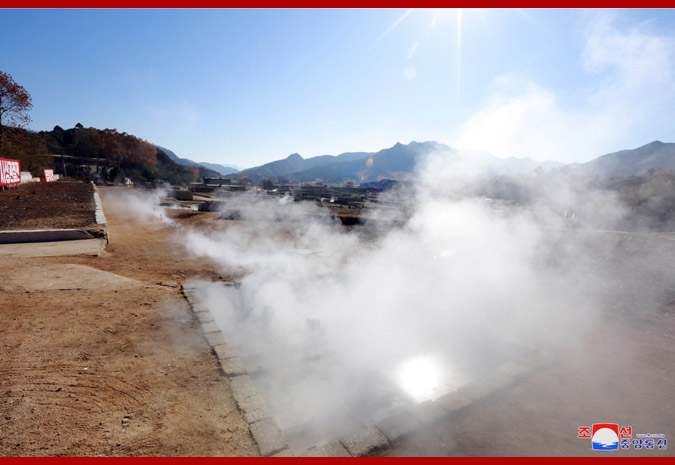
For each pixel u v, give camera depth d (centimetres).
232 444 210
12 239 718
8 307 389
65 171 4438
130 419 226
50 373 271
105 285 486
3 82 2036
